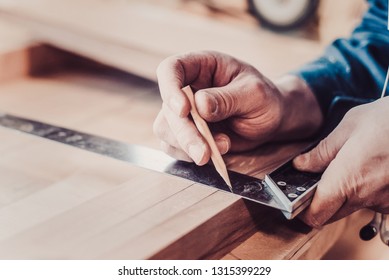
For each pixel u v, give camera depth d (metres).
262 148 0.93
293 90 0.97
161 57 1.43
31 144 1.10
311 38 1.79
